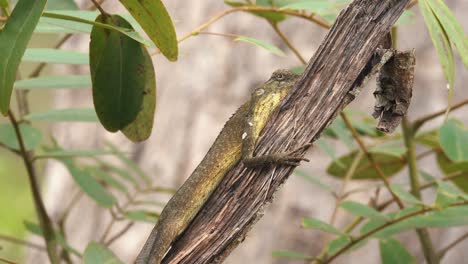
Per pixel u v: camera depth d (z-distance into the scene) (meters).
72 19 1.75
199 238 1.77
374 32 1.76
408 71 1.76
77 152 1.88
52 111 1.87
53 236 1.89
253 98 1.83
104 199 1.90
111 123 1.80
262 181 1.77
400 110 1.77
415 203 1.85
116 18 1.77
